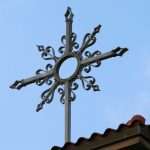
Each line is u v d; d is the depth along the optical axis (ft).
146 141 44.73
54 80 54.19
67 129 51.37
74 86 53.16
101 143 45.29
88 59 54.29
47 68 55.06
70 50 55.01
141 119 45.19
